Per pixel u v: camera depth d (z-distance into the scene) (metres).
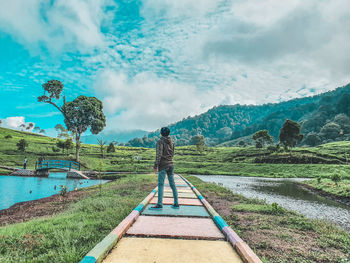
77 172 24.89
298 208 9.62
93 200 7.86
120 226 3.36
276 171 38.66
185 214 4.64
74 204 8.12
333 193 13.60
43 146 58.34
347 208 9.90
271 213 6.36
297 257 3.31
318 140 126.31
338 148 73.81
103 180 23.48
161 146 5.18
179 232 3.42
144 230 3.48
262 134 89.19
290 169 38.72
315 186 17.61
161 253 2.62
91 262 2.14
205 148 100.50
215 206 7.39
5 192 13.72
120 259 2.42
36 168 26.33
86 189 13.85
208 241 3.11
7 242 3.51
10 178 22.55
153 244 2.92
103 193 9.95
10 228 4.56
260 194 13.64
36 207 8.85
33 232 4.12
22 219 6.93
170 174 5.43
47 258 2.76
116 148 91.69
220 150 96.25
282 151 70.38
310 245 3.83
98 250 2.43
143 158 64.06
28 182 19.38
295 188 17.62
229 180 24.69
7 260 2.79
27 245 3.33
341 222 7.38
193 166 47.03
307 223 5.14
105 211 5.60
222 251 2.74
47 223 4.75
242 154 71.50
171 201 6.30
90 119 45.16
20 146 45.00
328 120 186.88
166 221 4.07
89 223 4.39
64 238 3.43
